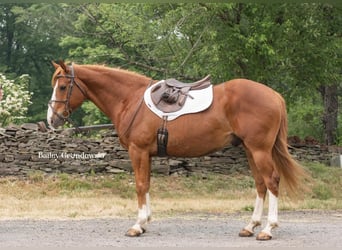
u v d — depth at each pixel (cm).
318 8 1558
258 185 836
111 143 1545
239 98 806
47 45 3362
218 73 1569
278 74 1634
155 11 1669
